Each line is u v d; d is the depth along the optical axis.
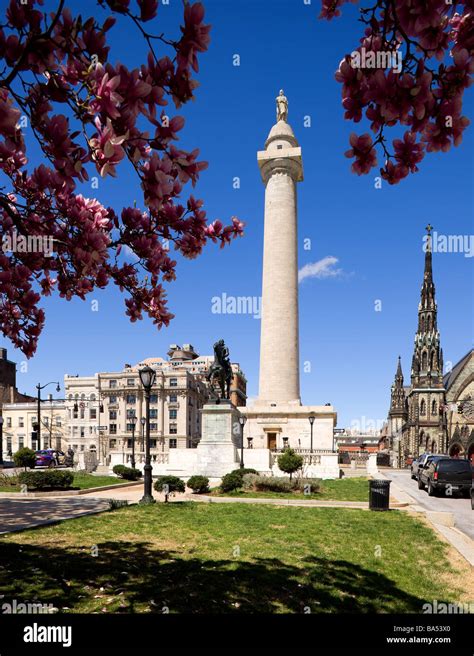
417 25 3.20
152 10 3.42
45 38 3.49
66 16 3.51
